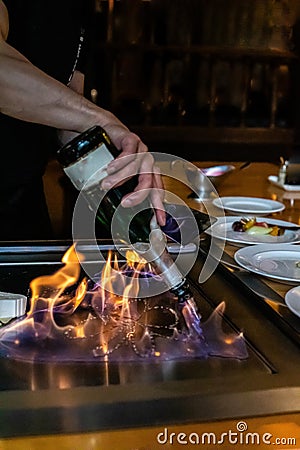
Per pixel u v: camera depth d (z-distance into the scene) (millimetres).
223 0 3285
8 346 676
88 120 861
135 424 540
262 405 561
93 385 595
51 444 523
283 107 3326
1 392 566
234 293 845
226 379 593
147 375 616
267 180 1792
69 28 1346
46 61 1338
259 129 3232
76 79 1422
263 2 3264
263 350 670
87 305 799
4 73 842
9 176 1413
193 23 3332
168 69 3400
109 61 3291
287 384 585
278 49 3314
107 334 711
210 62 3352
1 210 1432
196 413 551
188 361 646
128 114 3318
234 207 1393
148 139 3195
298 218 1373
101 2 3230
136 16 3303
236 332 717
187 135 3207
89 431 533
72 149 789
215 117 3350
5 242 1008
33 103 854
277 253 998
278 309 752
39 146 1417
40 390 571
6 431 525
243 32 3328
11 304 749
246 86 3387
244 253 984
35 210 1476
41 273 915
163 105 3404
